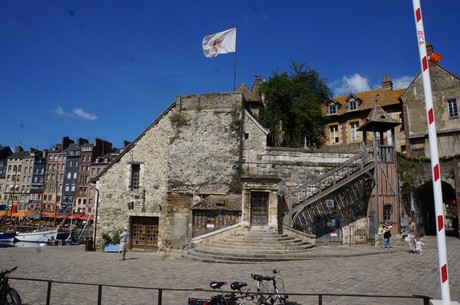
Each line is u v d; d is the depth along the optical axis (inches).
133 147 927.7
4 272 284.0
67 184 3152.1
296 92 1193.4
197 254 634.2
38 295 364.8
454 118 1170.0
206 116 903.1
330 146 1482.5
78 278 458.0
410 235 625.0
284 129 1176.8
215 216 790.5
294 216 754.8
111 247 855.1
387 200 785.6
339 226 826.8
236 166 867.4
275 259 573.3
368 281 386.9
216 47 964.0
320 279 408.5
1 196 3437.5
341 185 776.3
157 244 871.1
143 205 889.5
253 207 704.4
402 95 1275.8
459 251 617.0
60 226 2218.3
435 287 352.5
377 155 800.3
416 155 1209.4
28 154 3489.2
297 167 878.4
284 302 290.8
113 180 922.7
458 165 930.1
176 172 885.8
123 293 374.0
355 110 1416.1
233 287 265.7
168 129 916.0
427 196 1134.4
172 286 402.3
